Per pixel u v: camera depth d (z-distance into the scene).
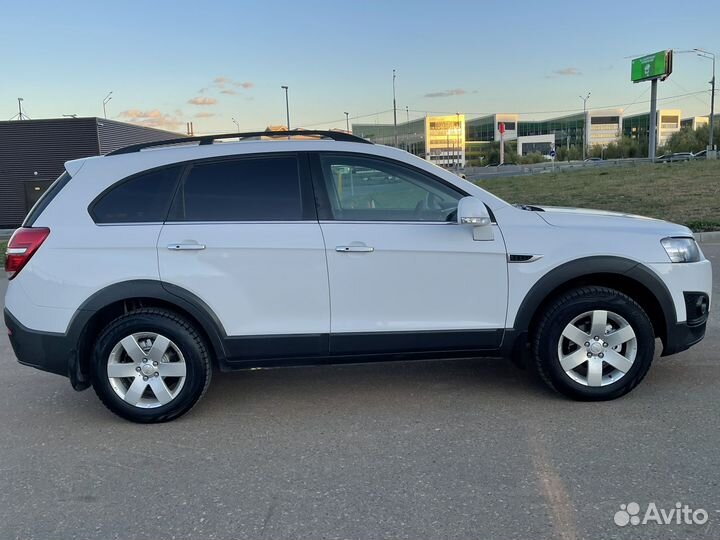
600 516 2.83
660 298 4.04
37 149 28.23
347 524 2.84
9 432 4.02
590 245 3.99
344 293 3.95
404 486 3.16
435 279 3.98
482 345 4.07
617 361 4.08
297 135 4.21
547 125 138.38
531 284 4.00
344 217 3.99
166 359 4.03
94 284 3.88
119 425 4.09
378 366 5.12
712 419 3.81
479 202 3.79
